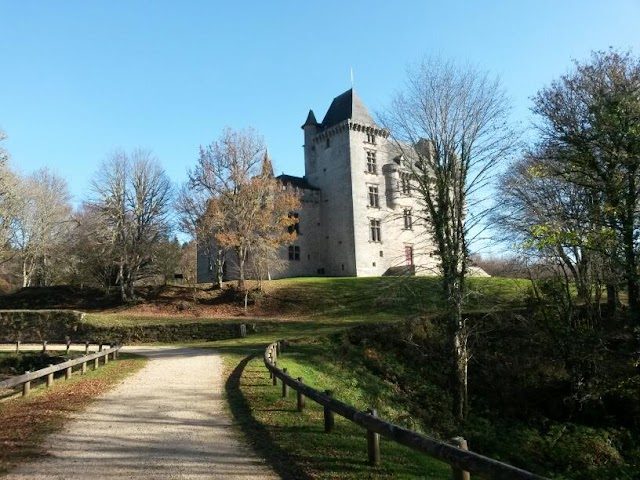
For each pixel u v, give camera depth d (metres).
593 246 17.44
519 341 27.64
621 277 19.45
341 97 61.00
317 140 61.03
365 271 54.97
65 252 53.47
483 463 5.04
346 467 7.70
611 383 21.19
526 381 24.77
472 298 32.03
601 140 18.30
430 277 40.59
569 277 30.02
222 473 7.33
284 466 7.69
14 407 12.55
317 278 51.38
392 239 57.88
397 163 55.19
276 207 46.59
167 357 24.05
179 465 7.69
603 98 18.48
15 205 49.69
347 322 36.16
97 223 47.78
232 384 15.49
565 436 21.09
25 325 37.81
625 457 19.88
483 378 26.14
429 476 7.77
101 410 11.92
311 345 27.33
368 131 58.59
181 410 11.87
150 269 50.06
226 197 45.06
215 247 50.88
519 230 24.55
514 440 21.05
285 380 12.45
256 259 46.19
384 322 30.72
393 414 20.34
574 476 18.45
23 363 28.39
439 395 24.59
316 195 59.19
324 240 58.88
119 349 26.62
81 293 49.00
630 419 21.59
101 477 7.11
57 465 7.66
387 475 7.42
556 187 23.14
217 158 45.12
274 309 43.50
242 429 10.00
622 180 17.86
